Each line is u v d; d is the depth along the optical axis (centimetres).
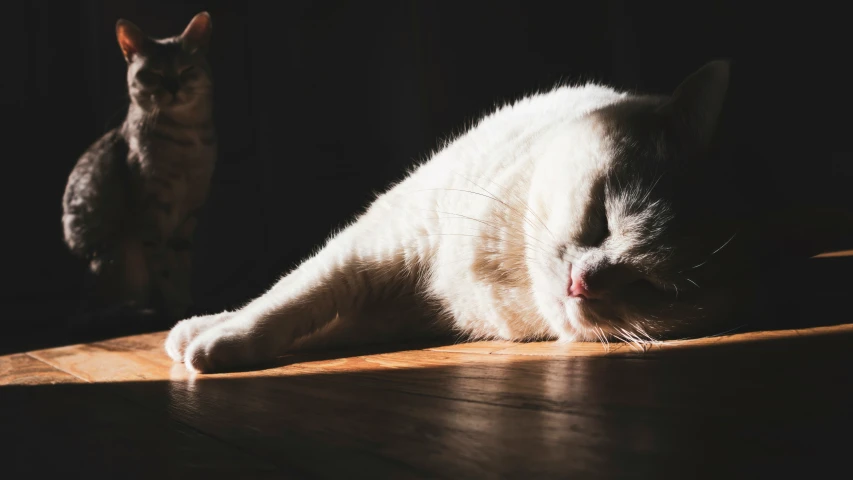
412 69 181
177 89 133
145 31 175
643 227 76
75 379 78
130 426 55
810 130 161
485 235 83
